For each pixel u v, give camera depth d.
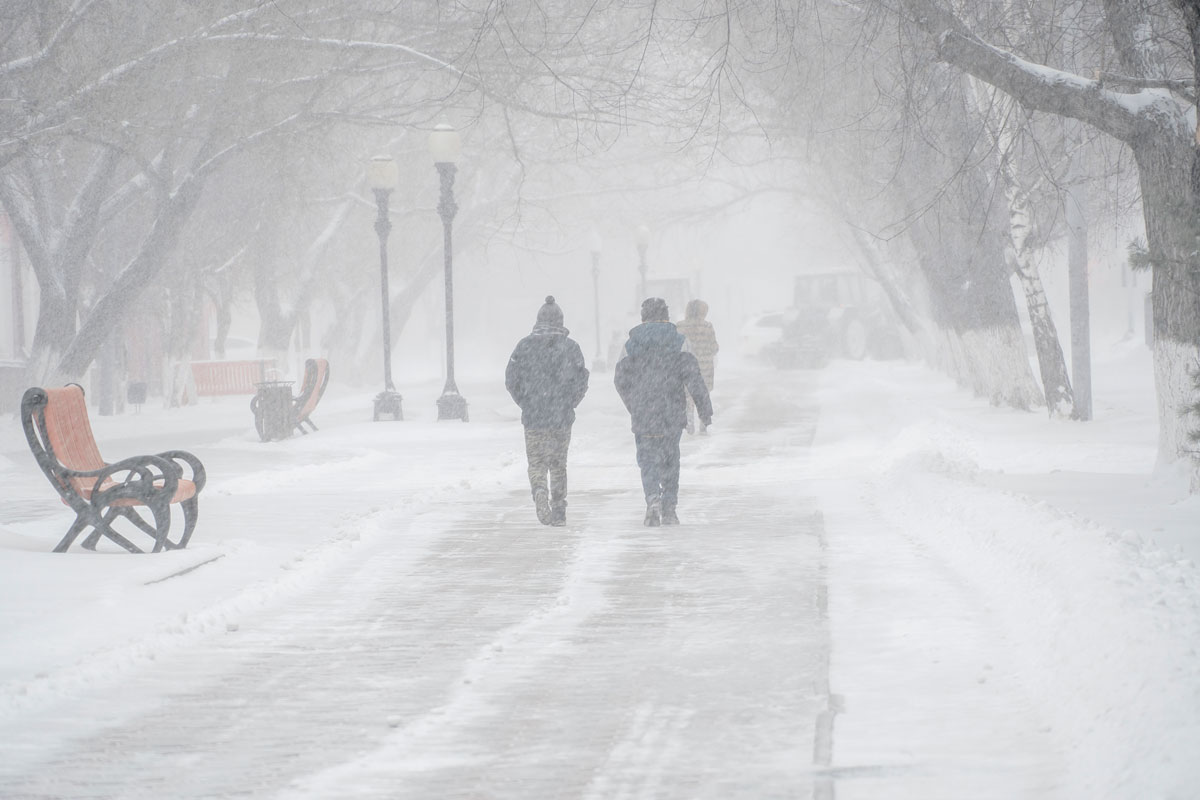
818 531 44.69
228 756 20.88
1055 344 90.56
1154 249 47.69
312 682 25.61
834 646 27.55
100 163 103.06
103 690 25.06
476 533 46.19
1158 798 16.25
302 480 65.38
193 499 41.41
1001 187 93.31
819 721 21.92
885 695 23.53
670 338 47.25
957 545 38.47
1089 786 17.78
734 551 40.97
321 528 46.53
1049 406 90.50
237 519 48.94
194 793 19.06
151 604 32.16
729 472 65.75
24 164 99.94
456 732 22.03
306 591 35.41
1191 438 36.53
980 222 94.50
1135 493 48.91
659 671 25.97
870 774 19.16
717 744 20.97
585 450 81.06
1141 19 49.88
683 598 33.59
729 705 23.28
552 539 44.56
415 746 21.28
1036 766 19.28
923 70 62.06
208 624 30.62
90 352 102.69
